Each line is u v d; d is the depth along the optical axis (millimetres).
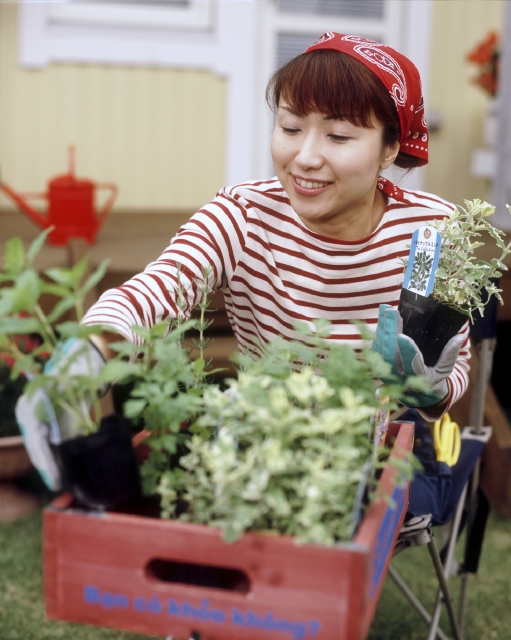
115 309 1154
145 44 5133
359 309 1535
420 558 2781
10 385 2811
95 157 5207
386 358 1251
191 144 5301
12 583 2514
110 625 937
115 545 917
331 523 896
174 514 1014
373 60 1320
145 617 925
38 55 5008
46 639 2242
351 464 929
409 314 1264
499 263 1301
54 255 3674
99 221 3990
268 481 889
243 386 968
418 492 1498
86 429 954
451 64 5496
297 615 876
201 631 913
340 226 1464
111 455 930
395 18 5426
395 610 2447
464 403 3143
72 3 5020
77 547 927
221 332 3547
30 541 2764
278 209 1500
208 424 999
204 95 5258
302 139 1349
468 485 1856
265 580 881
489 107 5414
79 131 5160
